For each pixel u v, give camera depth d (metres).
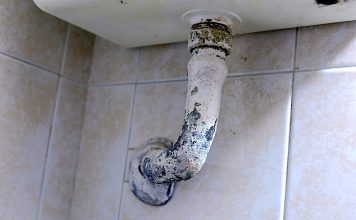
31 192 0.70
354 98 0.56
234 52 0.66
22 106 0.69
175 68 0.71
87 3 0.59
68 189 0.75
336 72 0.58
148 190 0.67
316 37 0.60
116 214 0.71
